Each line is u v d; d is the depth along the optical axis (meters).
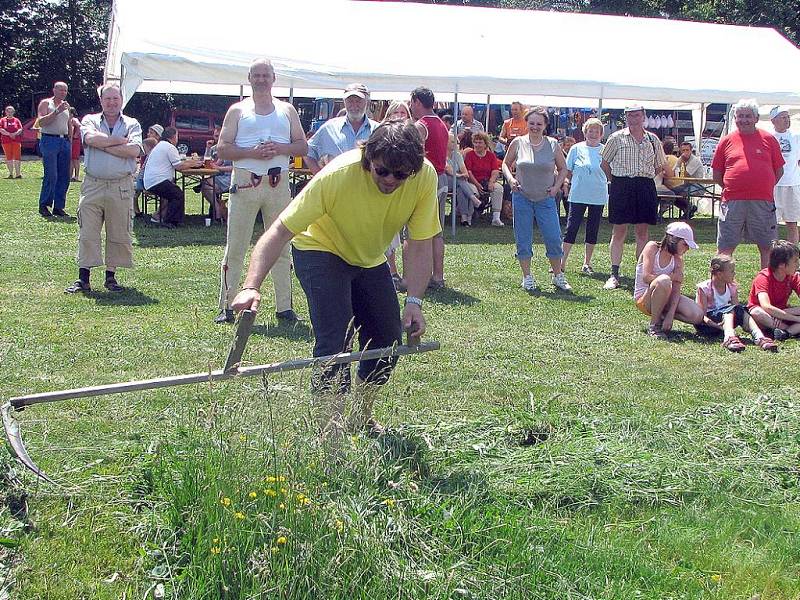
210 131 31.80
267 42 13.25
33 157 28.98
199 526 3.35
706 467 4.41
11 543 3.36
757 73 15.31
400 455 4.10
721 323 7.37
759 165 8.70
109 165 7.96
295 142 7.18
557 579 3.29
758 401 5.50
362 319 4.41
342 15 14.68
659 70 14.66
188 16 13.49
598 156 10.02
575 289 9.30
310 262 4.18
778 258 7.30
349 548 3.16
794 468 4.48
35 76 38.97
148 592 3.15
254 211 7.07
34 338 6.46
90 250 8.16
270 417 3.57
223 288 7.21
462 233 13.66
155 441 4.26
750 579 3.49
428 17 15.30
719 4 37.25
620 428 4.94
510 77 13.43
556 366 6.34
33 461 4.01
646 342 7.17
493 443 4.57
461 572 3.28
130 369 5.81
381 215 4.04
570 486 4.09
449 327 7.39
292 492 3.31
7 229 12.14
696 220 16.58
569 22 16.23
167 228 13.16
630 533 3.74
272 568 3.07
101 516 3.62
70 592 3.14
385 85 13.11
